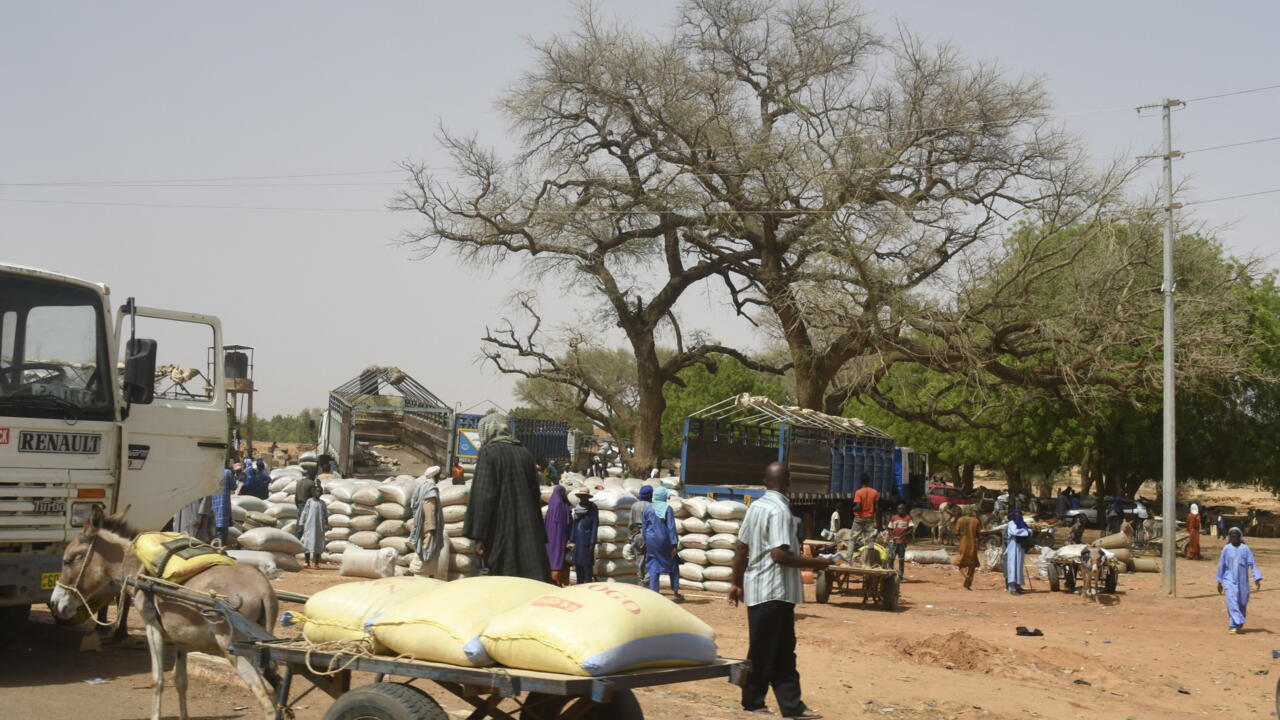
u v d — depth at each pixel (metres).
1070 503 50.28
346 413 35.97
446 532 17.41
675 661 5.47
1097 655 14.45
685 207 39.88
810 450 28.91
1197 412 48.75
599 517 18.23
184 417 10.51
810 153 36.38
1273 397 49.09
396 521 18.73
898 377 43.78
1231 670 13.95
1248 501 84.81
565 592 5.43
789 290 36.38
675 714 8.91
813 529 28.69
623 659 5.09
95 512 7.89
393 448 38.44
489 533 8.32
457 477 20.23
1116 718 10.46
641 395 43.69
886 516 34.56
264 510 21.62
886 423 61.28
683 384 45.31
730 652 12.49
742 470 29.64
